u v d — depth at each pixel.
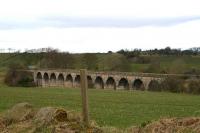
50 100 79.56
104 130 17.75
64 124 17.69
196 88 103.31
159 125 18.55
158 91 114.31
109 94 101.88
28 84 153.62
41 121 18.67
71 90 120.44
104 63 189.25
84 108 18.02
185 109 60.84
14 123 20.83
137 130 18.83
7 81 155.88
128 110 58.38
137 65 174.50
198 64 149.62
